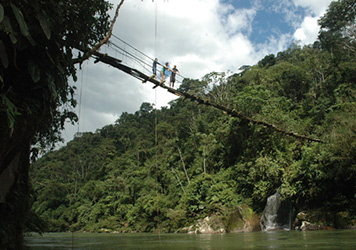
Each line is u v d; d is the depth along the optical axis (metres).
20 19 3.02
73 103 5.72
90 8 5.13
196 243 8.62
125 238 14.08
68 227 42.56
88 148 68.88
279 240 8.37
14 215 4.89
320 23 31.73
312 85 33.97
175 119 44.97
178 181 31.86
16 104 3.51
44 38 3.76
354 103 20.33
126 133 71.44
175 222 23.83
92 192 47.50
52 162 60.59
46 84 3.89
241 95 25.78
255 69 41.00
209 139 31.25
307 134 22.33
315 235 10.03
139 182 39.44
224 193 21.84
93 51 5.84
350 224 14.76
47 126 5.82
